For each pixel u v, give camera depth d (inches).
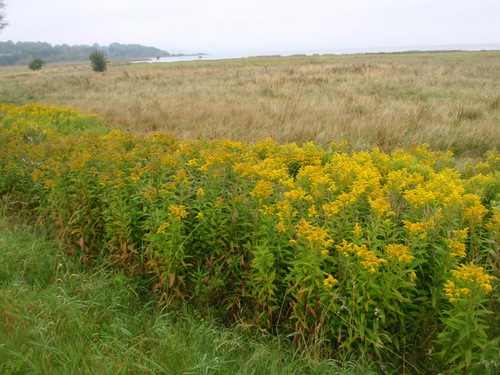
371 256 99.1
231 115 419.2
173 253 128.2
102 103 550.0
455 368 93.0
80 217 157.6
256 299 124.1
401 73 813.2
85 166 171.2
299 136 336.5
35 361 99.4
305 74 818.2
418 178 164.9
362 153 203.5
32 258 149.9
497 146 308.8
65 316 120.0
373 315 105.7
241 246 138.8
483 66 985.5
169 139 233.8
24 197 202.7
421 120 369.4
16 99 657.6
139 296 141.4
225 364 104.7
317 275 106.3
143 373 97.7
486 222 133.3
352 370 101.1
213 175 152.8
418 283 114.7
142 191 147.8
